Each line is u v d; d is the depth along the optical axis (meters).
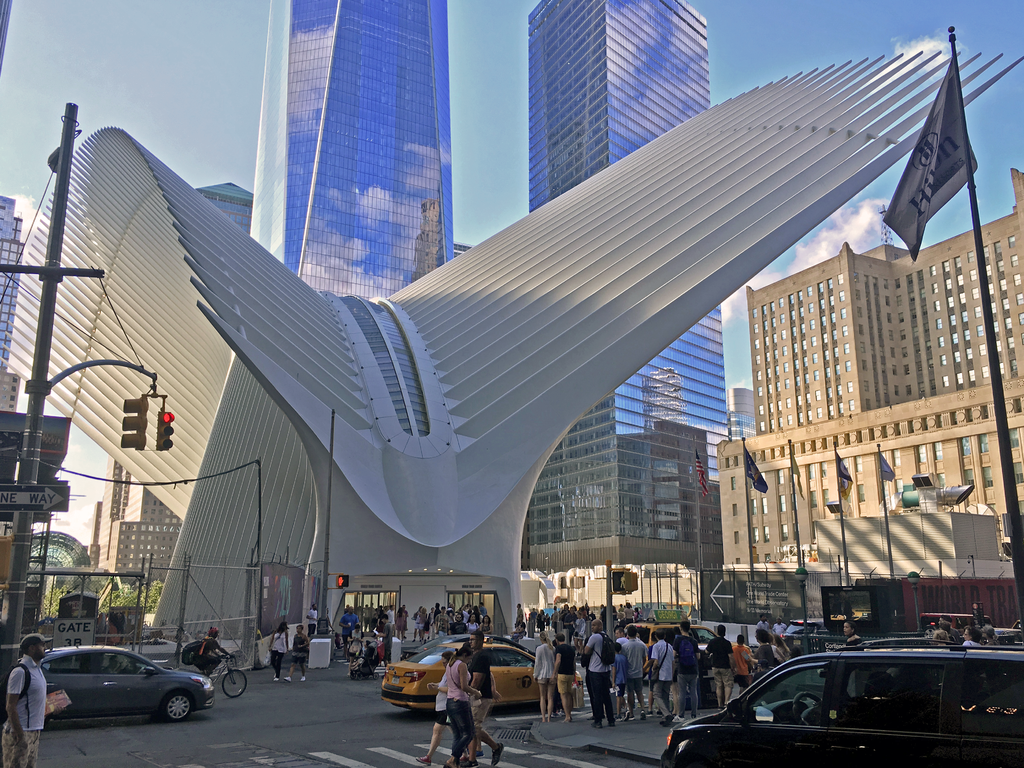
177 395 54.81
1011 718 5.18
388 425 39.19
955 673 5.55
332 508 34.91
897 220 15.16
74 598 22.08
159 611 49.09
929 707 5.57
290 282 48.81
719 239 38.12
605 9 131.12
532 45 157.38
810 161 40.53
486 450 37.84
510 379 39.69
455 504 36.62
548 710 14.31
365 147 142.62
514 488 37.31
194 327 49.66
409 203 144.50
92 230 51.53
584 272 42.25
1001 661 5.41
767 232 37.00
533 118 153.75
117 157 47.03
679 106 142.75
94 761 10.70
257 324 36.06
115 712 13.66
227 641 33.12
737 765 6.48
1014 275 96.88
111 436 54.59
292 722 14.36
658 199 44.72
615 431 105.62
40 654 8.23
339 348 44.31
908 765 5.48
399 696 14.66
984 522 39.91
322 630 27.78
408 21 154.38
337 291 134.12
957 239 105.12
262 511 41.56
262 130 160.38
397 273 140.12
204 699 14.67
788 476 89.00
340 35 145.25
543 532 118.38
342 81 143.38
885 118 42.25
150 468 55.81
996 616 31.38
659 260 39.41
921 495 44.03
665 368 115.00
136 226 48.22
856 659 6.15
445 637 16.23
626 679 14.42
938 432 77.12
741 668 13.85
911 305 110.94
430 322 49.75
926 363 107.88
